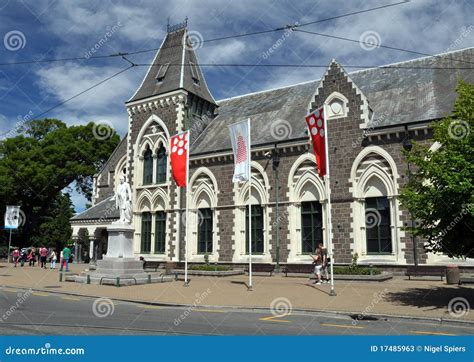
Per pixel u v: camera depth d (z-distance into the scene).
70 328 11.71
